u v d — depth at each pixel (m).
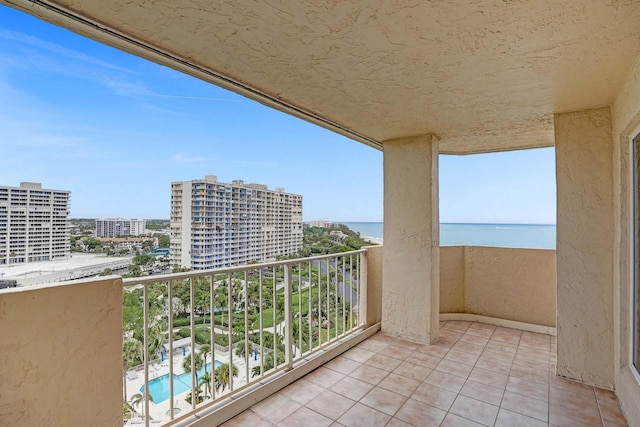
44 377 1.29
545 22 1.46
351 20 1.47
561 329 2.63
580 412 2.14
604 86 2.16
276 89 2.30
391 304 3.58
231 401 2.09
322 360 2.86
